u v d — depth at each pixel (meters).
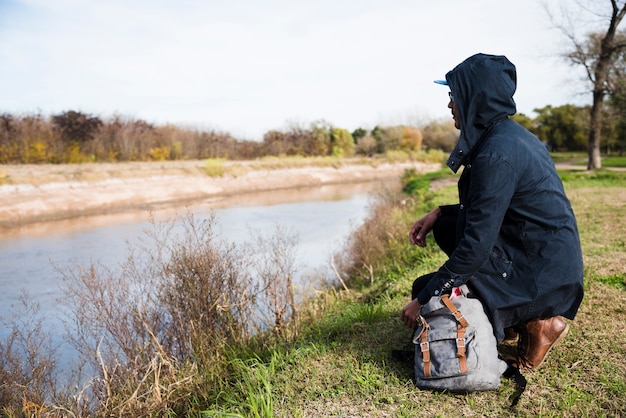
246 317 4.83
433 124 57.31
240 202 20.75
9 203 16.39
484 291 2.77
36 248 11.34
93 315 4.76
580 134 48.53
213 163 26.77
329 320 4.68
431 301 2.82
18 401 3.77
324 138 44.78
